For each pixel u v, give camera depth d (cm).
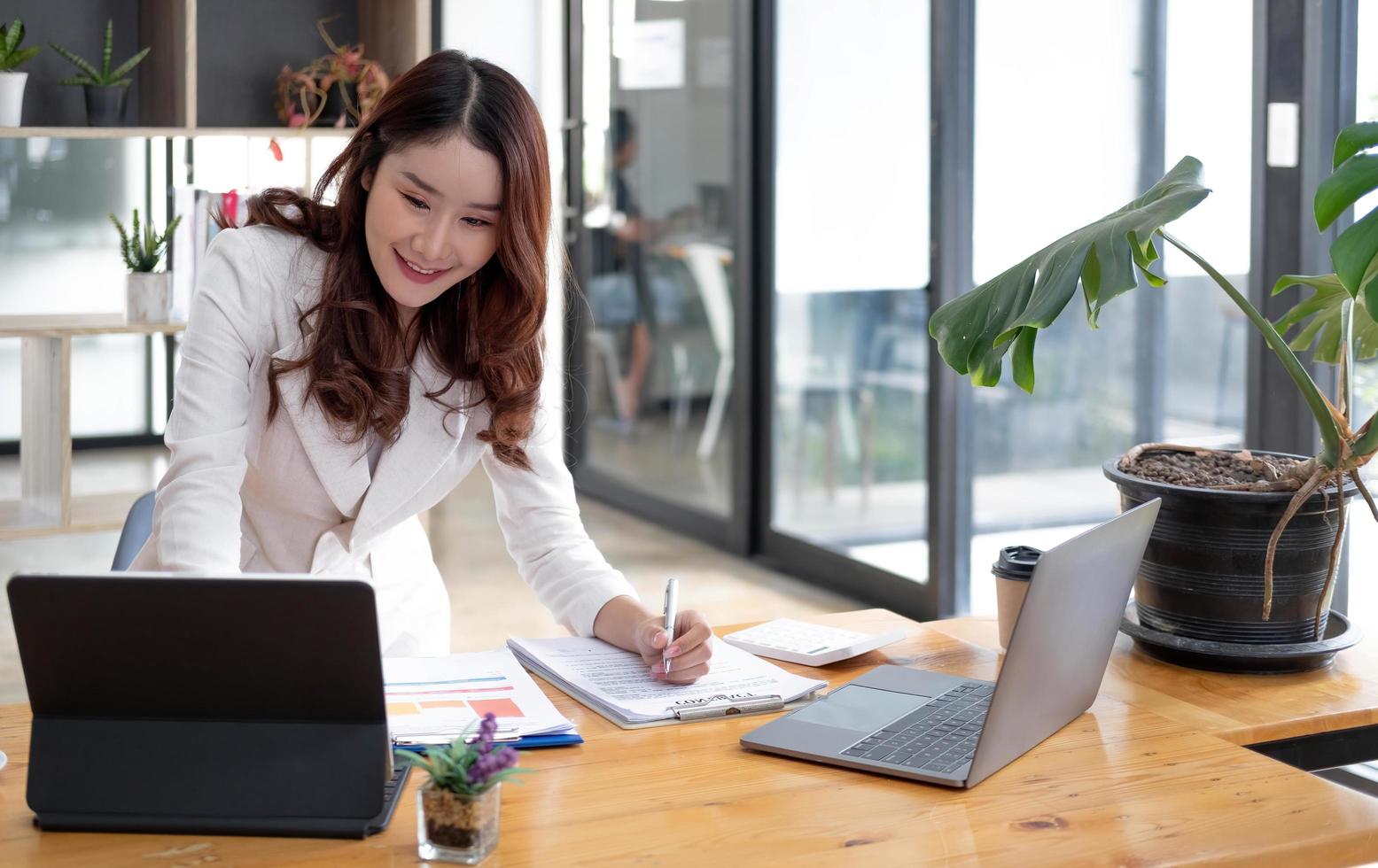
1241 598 162
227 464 151
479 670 152
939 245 380
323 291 159
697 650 152
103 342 462
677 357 518
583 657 160
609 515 551
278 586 111
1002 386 427
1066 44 393
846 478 436
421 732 132
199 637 113
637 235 534
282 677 114
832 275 433
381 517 170
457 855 108
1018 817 118
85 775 115
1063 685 136
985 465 428
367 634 112
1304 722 146
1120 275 152
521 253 155
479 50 597
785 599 432
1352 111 262
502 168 150
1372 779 247
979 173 387
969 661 165
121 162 425
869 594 424
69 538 473
